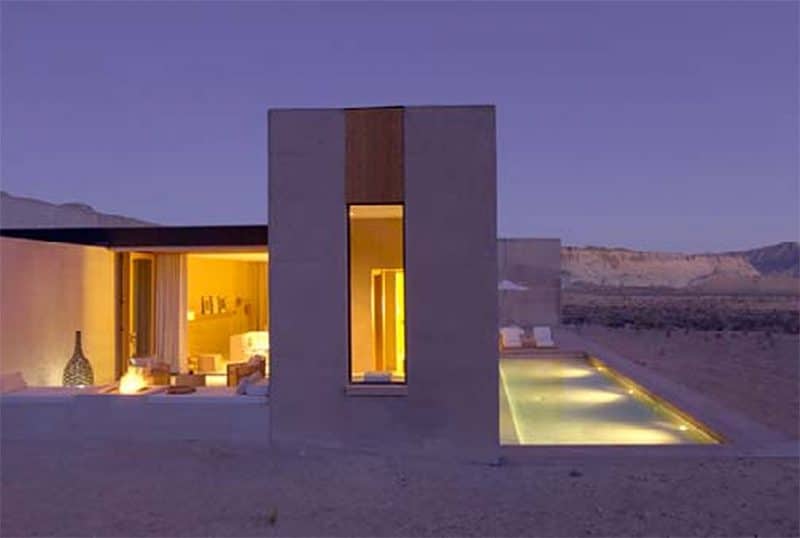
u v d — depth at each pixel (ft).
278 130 31.94
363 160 31.73
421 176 31.48
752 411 44.47
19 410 33.45
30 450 31.58
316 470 28.91
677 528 22.43
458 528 22.44
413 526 22.62
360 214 40.04
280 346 31.94
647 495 25.94
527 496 25.95
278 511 24.09
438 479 28.12
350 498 25.59
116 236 47.32
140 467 29.19
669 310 195.31
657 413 48.52
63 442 32.78
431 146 31.53
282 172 31.89
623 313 186.29
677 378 63.77
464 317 31.27
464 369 31.24
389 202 31.58
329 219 31.78
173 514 23.72
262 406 32.35
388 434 31.48
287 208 31.91
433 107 31.58
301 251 31.83
